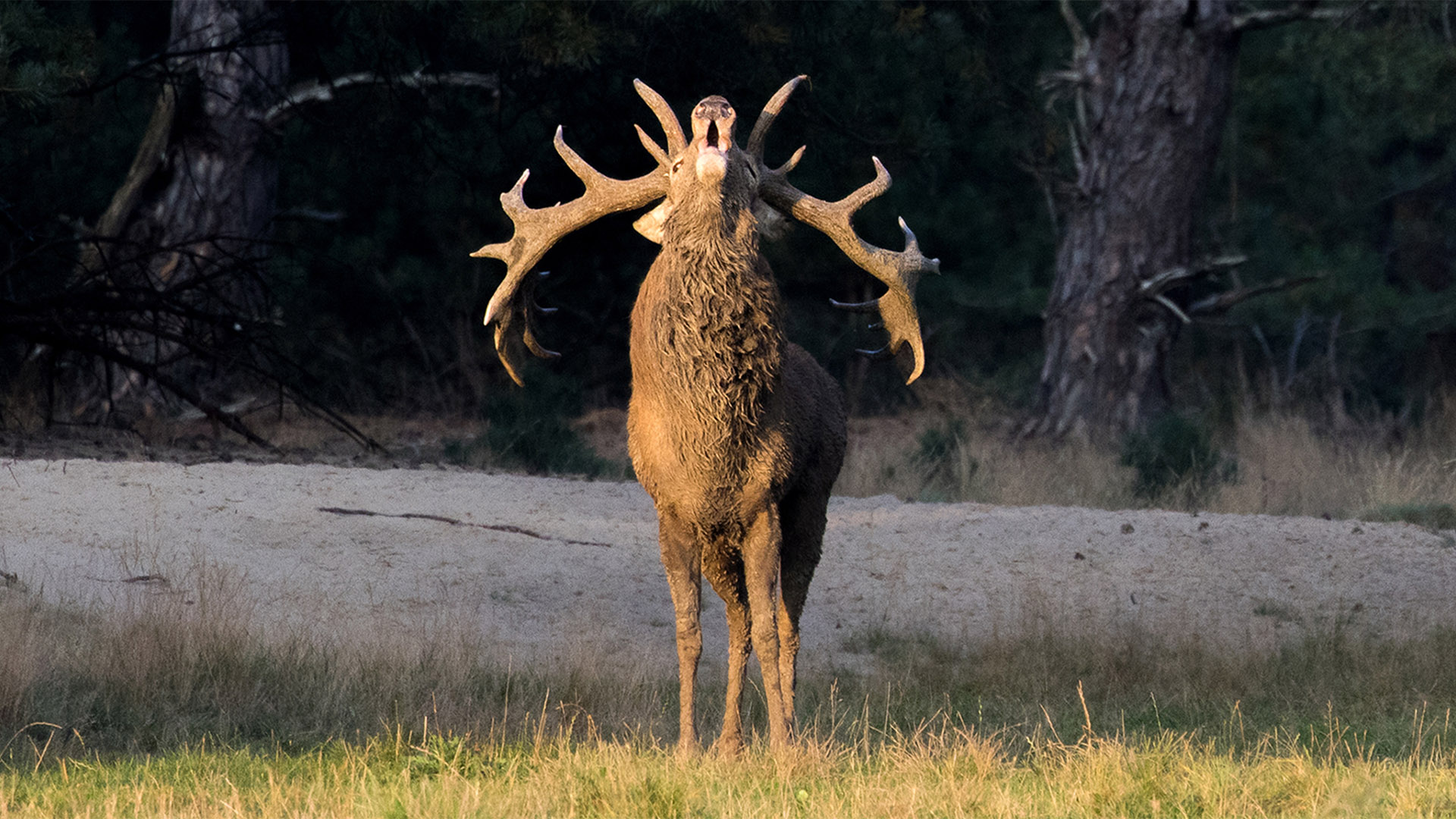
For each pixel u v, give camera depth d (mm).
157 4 87812
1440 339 95125
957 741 23078
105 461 45969
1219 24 67562
